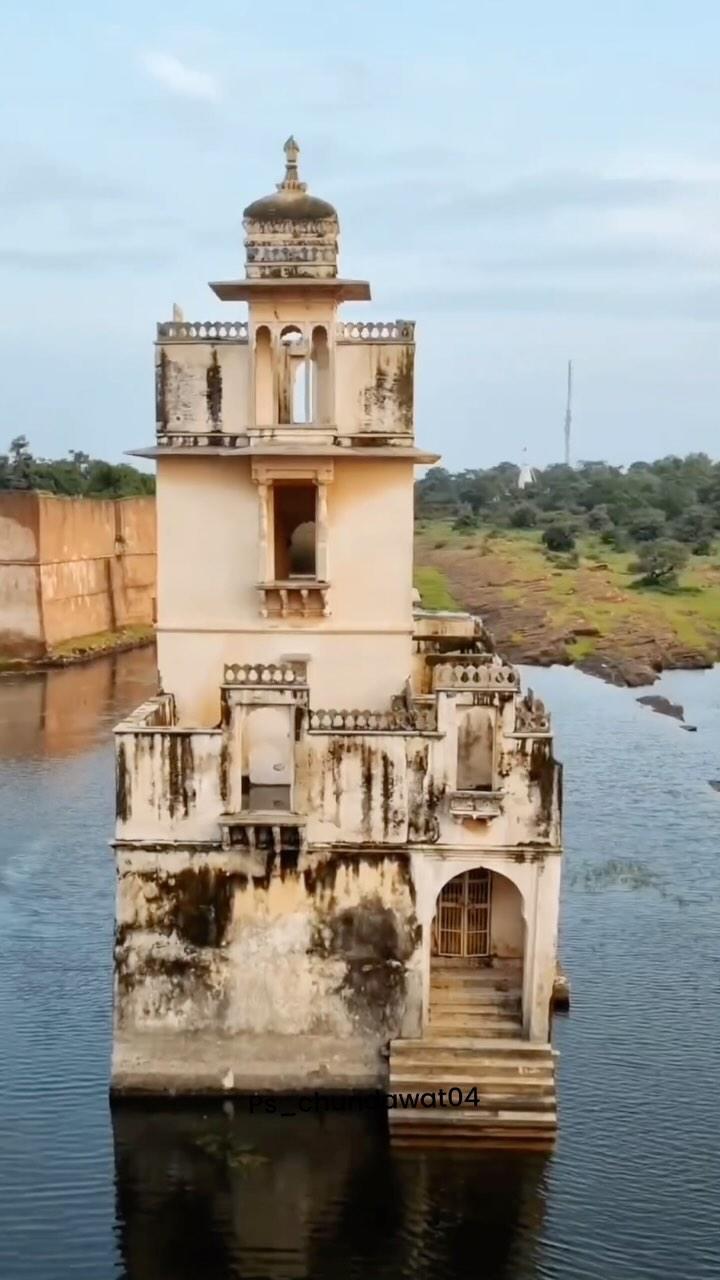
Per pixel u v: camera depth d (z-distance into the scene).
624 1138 27.91
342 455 30.44
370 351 30.95
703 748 66.38
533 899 27.23
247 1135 27.25
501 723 26.81
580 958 37.91
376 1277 23.73
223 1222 25.12
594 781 58.97
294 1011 27.59
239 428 31.20
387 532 31.66
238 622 31.92
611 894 43.28
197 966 27.58
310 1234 24.81
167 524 31.70
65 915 41.69
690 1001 35.03
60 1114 28.48
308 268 30.27
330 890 27.36
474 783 28.83
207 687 32.16
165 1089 27.72
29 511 94.31
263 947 27.50
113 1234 24.67
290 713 26.95
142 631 112.31
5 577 94.88
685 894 43.44
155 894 27.42
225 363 31.05
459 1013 28.31
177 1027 27.66
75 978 36.62
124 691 84.25
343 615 31.92
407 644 31.94
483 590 123.62
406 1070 26.98
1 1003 34.81
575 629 101.44
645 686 85.75
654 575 122.00
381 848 27.20
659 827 51.50
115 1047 27.75
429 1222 25.25
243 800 28.12
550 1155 26.61
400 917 27.41
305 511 33.03
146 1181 26.05
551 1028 30.33
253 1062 27.67
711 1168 26.84
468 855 27.17
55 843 49.25
